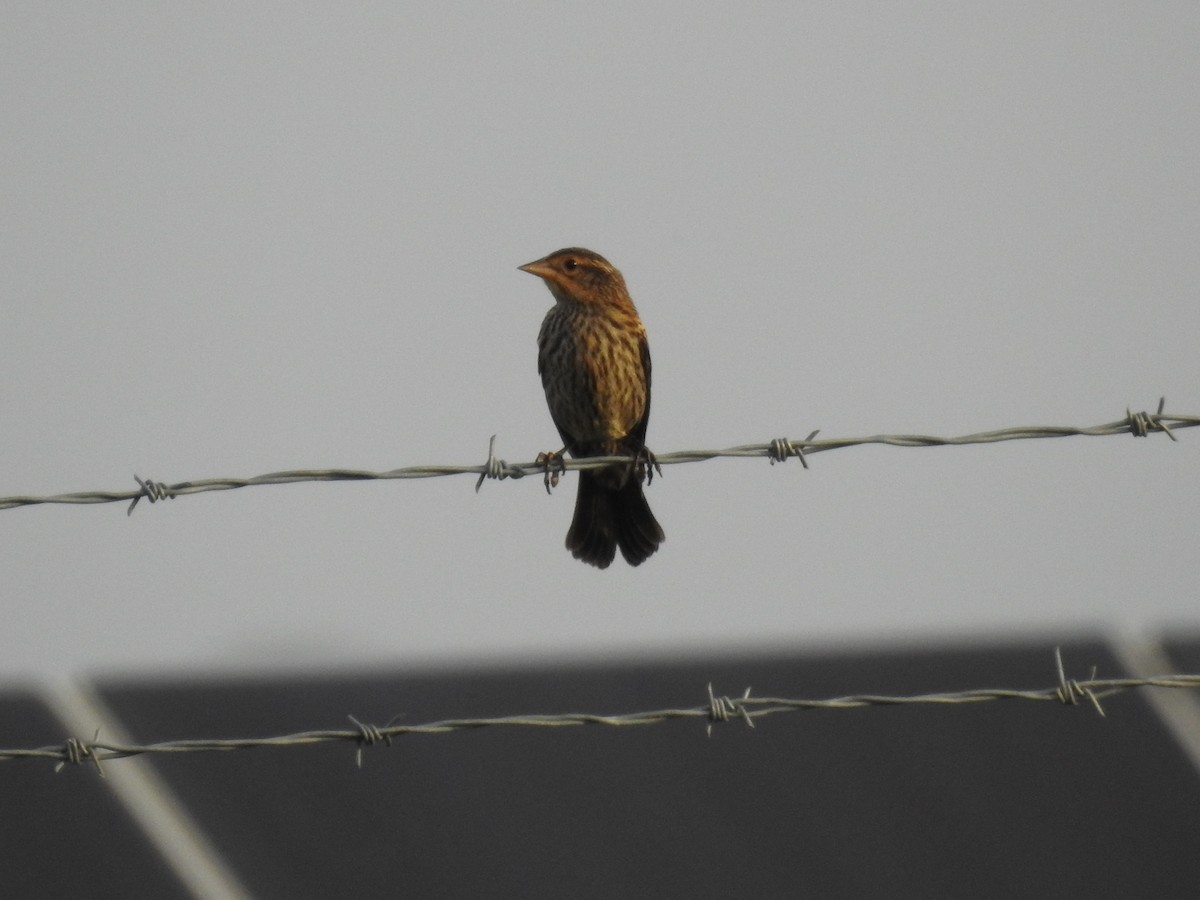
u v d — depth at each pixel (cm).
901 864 1230
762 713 847
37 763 1237
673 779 1251
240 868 1248
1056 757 1218
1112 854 1213
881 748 1235
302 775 1260
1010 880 1223
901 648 1239
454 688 1265
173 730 1257
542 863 1251
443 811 1258
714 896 1241
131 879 1238
